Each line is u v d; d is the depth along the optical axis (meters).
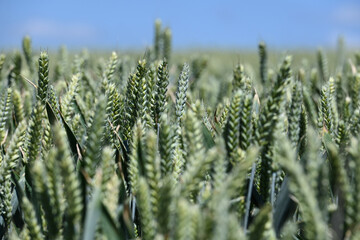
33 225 0.86
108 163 0.87
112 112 1.10
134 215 0.99
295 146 0.98
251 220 0.98
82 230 0.86
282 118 0.94
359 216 0.82
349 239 0.84
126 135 1.11
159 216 0.82
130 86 1.11
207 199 0.87
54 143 1.03
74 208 0.81
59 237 0.85
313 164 0.82
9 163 0.99
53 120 1.02
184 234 0.79
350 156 0.92
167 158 0.93
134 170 0.95
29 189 1.00
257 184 1.03
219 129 1.10
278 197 0.93
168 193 0.81
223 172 0.87
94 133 0.87
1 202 1.01
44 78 1.09
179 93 1.09
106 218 0.85
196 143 0.89
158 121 1.10
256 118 1.00
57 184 0.82
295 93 0.98
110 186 0.88
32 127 1.01
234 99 0.92
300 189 0.79
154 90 1.12
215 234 0.77
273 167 0.94
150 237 0.84
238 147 0.92
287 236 0.86
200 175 0.84
